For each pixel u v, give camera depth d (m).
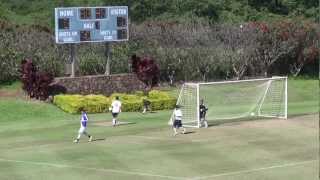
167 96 146.50
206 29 190.88
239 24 197.25
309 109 146.50
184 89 143.38
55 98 139.25
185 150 94.81
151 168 82.56
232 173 80.06
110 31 148.62
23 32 169.75
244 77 189.25
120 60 173.12
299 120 126.75
